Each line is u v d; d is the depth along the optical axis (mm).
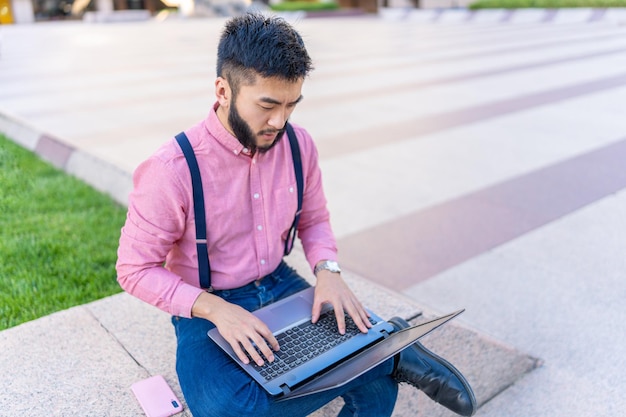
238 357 1621
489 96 7387
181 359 1715
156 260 1730
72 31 20688
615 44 11938
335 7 27234
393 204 4117
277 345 1661
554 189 4254
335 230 3756
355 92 7953
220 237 1784
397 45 13484
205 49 13883
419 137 5688
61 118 6613
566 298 2943
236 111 1571
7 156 4719
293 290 1997
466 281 3117
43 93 8234
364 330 1756
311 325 1793
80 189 4316
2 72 10430
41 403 1835
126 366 2033
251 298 1891
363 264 3320
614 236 3521
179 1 29969
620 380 2416
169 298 1698
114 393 1891
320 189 2053
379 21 23016
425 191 4328
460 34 15812
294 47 1498
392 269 3254
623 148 5078
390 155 5172
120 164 4543
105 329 2271
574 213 3854
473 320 2795
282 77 1479
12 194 4020
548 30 15828
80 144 5469
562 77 8406
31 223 3670
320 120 6422
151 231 1684
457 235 3623
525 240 3525
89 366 2031
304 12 25125
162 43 15500
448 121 6246
